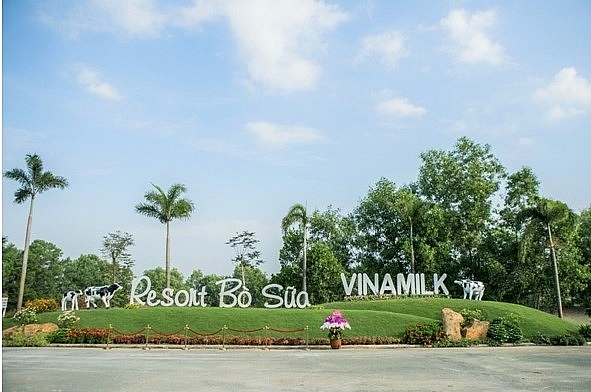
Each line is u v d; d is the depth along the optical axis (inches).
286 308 1524.4
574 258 2113.7
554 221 1775.3
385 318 1374.3
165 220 1790.1
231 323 1332.4
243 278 2903.5
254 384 590.2
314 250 2139.5
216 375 667.4
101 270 3474.4
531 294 2249.0
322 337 1278.3
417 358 919.7
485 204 2393.0
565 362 859.4
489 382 623.8
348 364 814.5
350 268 2667.3
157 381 607.2
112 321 1342.3
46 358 895.1
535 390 566.3
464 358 922.1
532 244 2063.2
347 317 1375.5
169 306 1514.5
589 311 2154.3
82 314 1390.3
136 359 884.0
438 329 1296.8
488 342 1272.1
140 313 1392.7
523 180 2313.0
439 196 2480.3
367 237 2672.2
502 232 2279.8
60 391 529.0
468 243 2353.6
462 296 2299.5
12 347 1182.9
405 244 2236.7
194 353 1028.5
